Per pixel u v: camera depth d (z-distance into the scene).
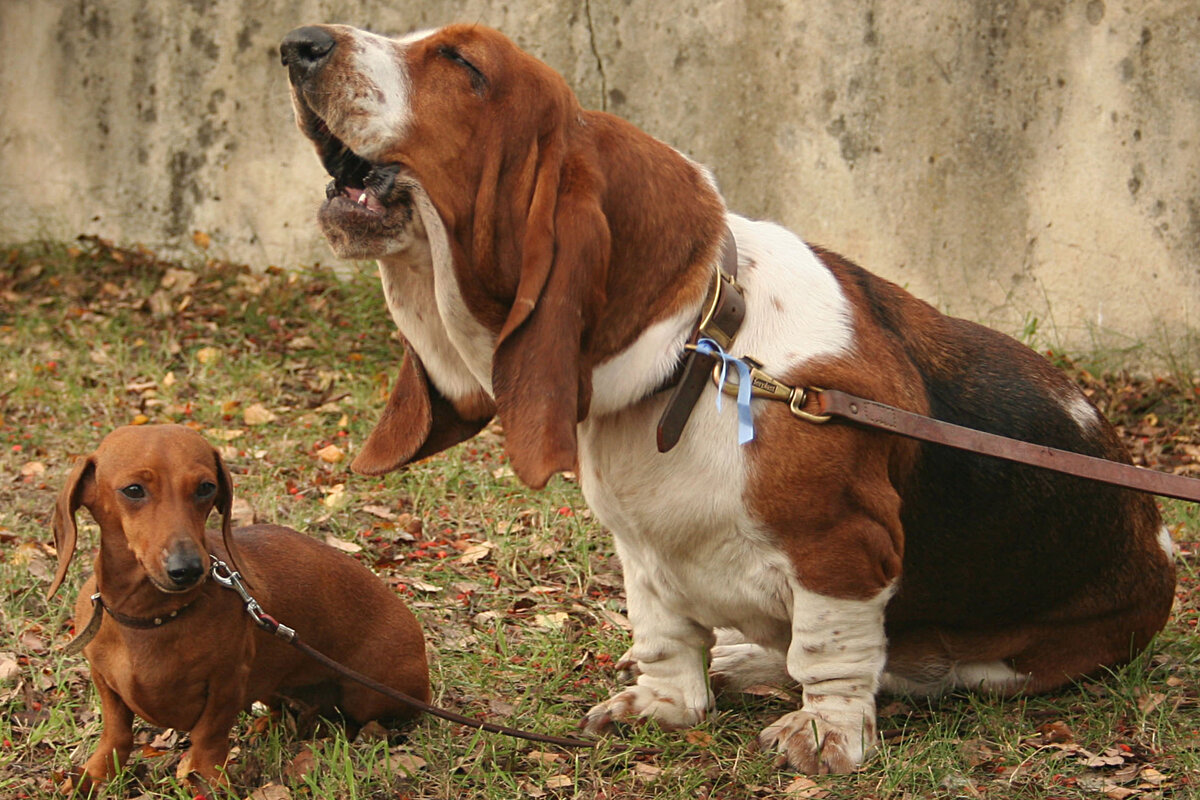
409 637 3.84
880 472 3.71
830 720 3.74
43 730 3.80
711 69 9.64
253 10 10.43
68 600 4.84
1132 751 3.83
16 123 11.04
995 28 8.91
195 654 3.23
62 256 10.56
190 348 9.03
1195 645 4.64
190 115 10.67
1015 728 4.01
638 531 3.73
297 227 10.55
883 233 9.38
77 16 10.77
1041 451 3.72
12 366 8.34
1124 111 8.68
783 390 3.55
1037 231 9.02
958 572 4.04
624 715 3.96
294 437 7.35
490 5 10.07
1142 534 4.31
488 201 3.37
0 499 6.19
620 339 3.52
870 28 9.19
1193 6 8.43
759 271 3.71
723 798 3.57
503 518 6.05
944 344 4.11
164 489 3.09
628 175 3.48
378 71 3.29
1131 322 8.86
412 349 3.84
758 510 3.59
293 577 3.55
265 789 3.45
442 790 3.57
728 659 4.43
